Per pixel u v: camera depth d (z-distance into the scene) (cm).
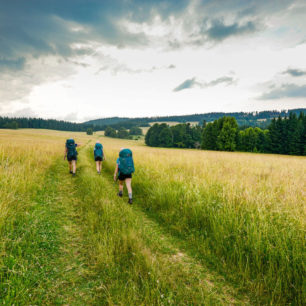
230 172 747
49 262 251
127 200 539
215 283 243
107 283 223
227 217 343
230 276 256
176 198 464
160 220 423
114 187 649
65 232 332
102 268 246
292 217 313
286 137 5200
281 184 545
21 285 201
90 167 992
